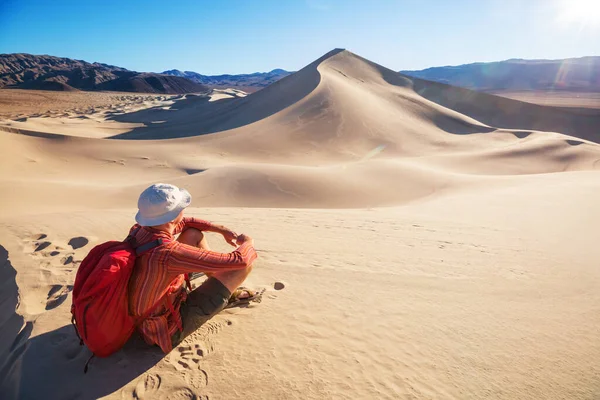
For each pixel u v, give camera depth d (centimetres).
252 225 648
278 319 292
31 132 2662
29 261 407
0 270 399
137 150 2833
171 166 2564
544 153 3425
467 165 3091
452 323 290
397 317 298
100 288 200
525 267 417
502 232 594
